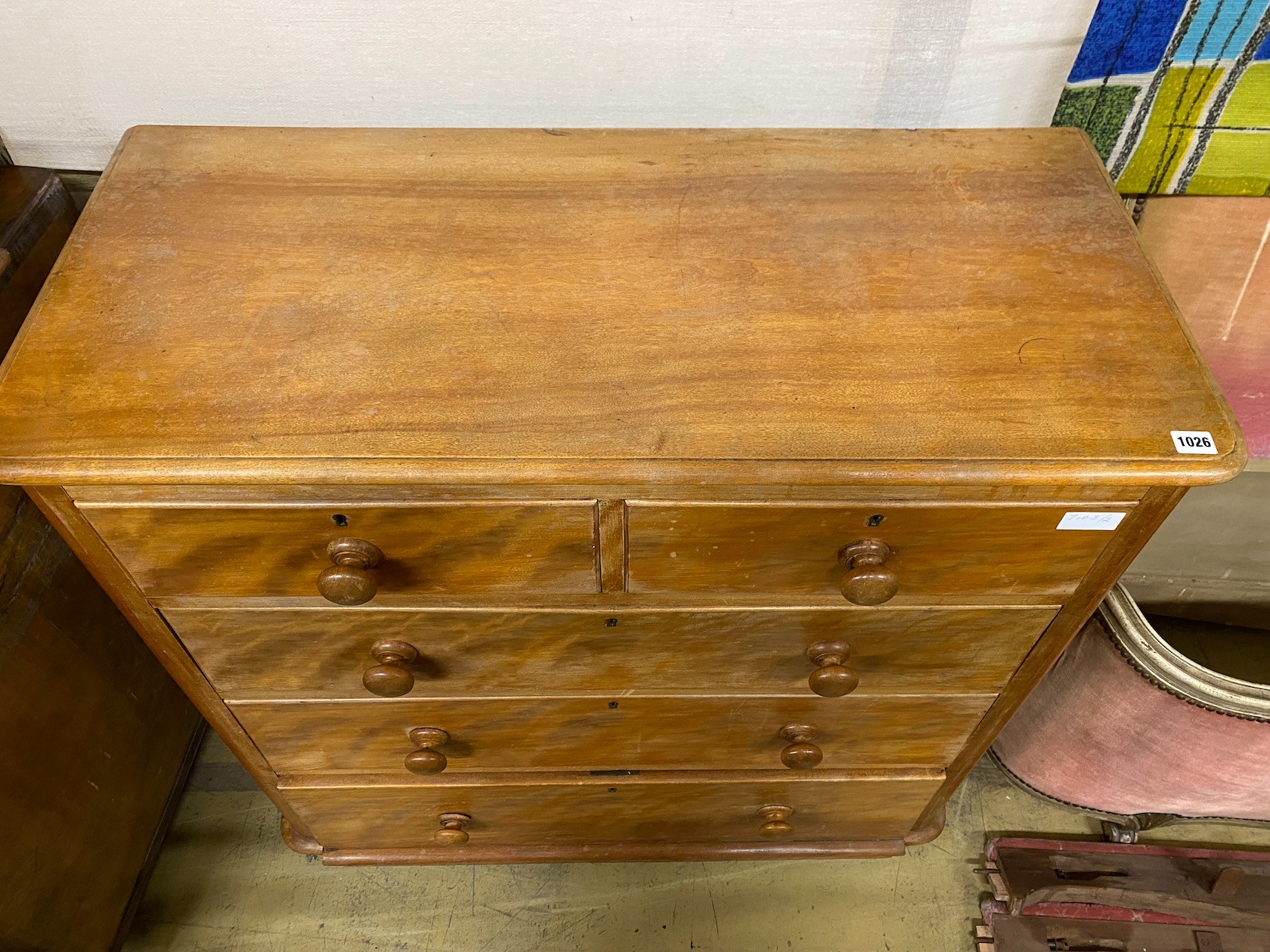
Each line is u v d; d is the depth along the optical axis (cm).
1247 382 120
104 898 116
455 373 71
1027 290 78
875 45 100
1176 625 146
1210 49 95
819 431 67
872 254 81
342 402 68
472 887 132
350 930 128
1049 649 89
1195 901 126
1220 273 113
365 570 74
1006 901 129
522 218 84
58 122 108
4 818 99
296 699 94
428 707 97
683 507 70
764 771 111
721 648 88
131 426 66
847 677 83
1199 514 133
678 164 91
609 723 101
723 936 128
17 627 101
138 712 123
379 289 77
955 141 93
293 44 101
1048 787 131
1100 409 69
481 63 102
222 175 88
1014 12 96
